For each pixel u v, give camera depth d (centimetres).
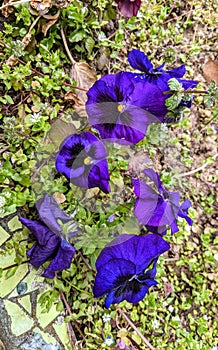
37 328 21
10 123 21
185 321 25
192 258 26
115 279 20
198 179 27
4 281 20
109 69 25
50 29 23
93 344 22
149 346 23
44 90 23
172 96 21
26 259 21
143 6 27
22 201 21
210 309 26
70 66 24
